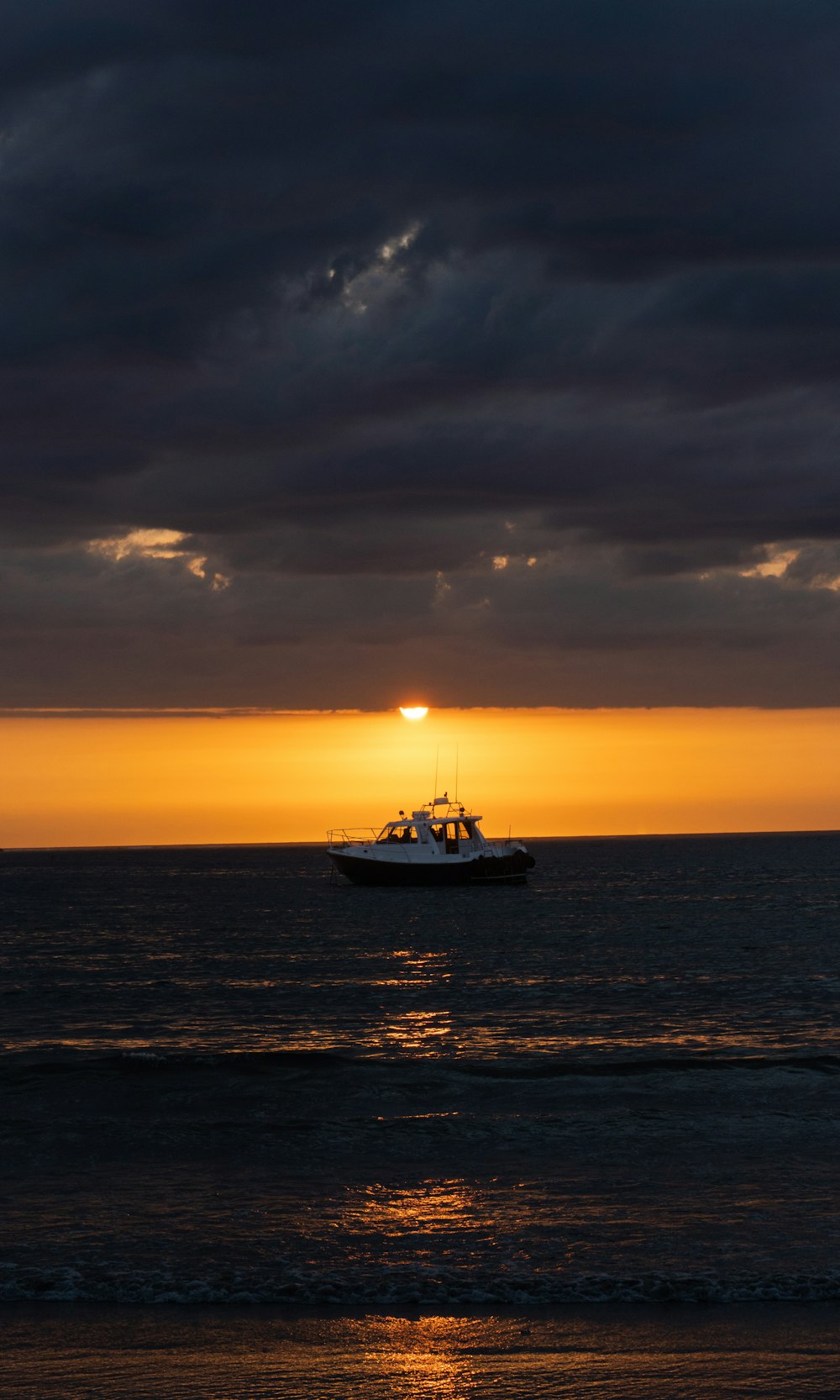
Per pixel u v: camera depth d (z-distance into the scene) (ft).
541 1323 44.32
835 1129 71.82
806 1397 38.37
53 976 179.22
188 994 153.48
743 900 356.38
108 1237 53.21
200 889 497.05
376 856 384.88
